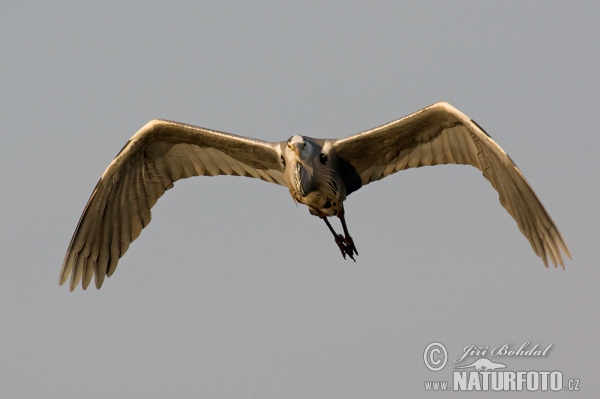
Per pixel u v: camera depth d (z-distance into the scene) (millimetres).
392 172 15023
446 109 13688
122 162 14922
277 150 14875
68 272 14969
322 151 14773
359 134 14578
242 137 14922
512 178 13281
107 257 15188
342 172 15203
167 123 14812
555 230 12875
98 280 15109
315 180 14750
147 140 15031
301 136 14641
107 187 14961
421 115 13945
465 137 14055
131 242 15344
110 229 15211
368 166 15086
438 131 14227
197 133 14898
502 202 13664
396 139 14523
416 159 14734
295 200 15086
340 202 15180
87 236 15023
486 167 13906
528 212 13219
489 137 13320
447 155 14438
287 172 14742
